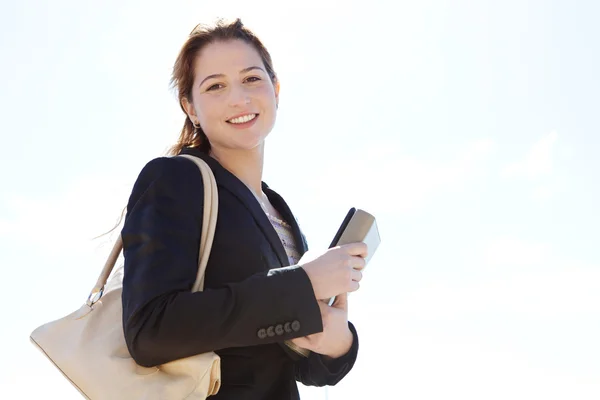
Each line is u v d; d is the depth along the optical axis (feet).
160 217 6.53
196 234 6.68
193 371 6.24
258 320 6.13
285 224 8.12
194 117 8.21
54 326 6.70
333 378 7.14
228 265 6.81
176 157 7.07
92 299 6.81
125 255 6.47
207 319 6.04
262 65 8.04
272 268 7.00
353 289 6.61
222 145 7.95
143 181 6.85
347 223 7.06
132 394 6.27
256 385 6.85
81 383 6.42
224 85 7.83
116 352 6.50
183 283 6.32
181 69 8.09
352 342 7.20
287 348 6.91
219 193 7.10
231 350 6.86
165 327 6.03
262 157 8.21
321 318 6.26
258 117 7.85
